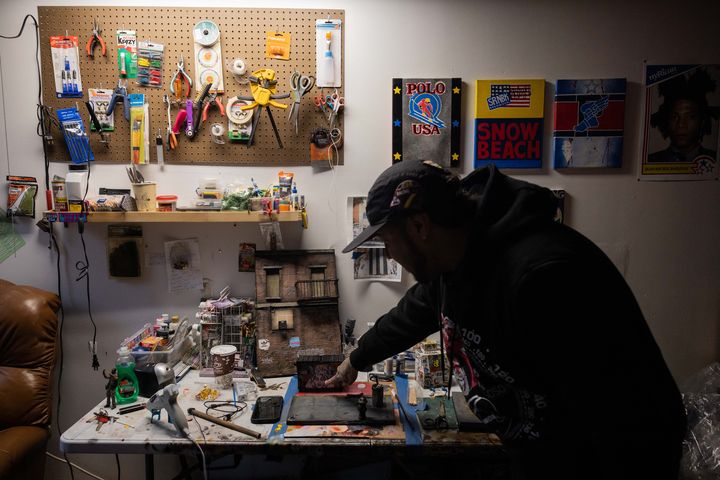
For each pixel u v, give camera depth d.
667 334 2.12
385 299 2.10
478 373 1.14
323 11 1.96
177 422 1.45
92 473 2.20
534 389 1.04
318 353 1.91
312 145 2.02
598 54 1.98
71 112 1.97
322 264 2.03
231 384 1.79
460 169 2.05
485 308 1.01
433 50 1.98
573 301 0.84
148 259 2.07
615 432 0.84
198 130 2.00
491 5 1.96
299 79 1.95
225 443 1.42
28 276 2.07
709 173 2.03
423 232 1.01
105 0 1.94
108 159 2.01
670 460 0.86
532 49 1.98
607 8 1.96
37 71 1.97
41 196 2.03
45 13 1.94
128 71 1.96
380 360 1.56
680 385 2.10
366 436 1.43
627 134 2.02
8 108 1.99
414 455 1.41
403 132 2.01
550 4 1.96
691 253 2.07
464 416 1.49
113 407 1.62
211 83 1.96
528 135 2.00
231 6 1.95
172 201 1.92
